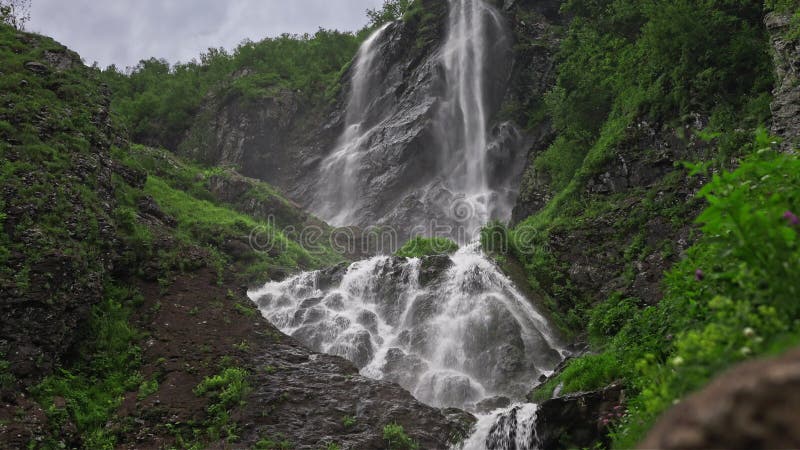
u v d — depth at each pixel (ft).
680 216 71.41
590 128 96.73
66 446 45.21
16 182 55.57
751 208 15.47
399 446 47.03
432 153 146.00
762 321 14.12
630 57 88.38
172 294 62.03
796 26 56.03
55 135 64.75
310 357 57.62
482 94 149.07
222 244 87.15
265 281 83.61
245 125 164.04
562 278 77.36
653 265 69.62
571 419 37.06
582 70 97.50
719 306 15.12
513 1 161.38
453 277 75.20
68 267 52.85
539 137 138.21
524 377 62.85
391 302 75.87
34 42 77.56
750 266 15.19
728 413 7.77
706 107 75.61
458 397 61.26
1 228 51.78
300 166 161.48
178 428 48.08
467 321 69.56
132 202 71.97
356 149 155.02
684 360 14.79
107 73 196.54
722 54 77.00
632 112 83.87
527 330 68.85
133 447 46.52
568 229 79.82
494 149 139.95
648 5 84.17
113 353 54.49
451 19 164.76
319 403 50.96
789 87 54.13
